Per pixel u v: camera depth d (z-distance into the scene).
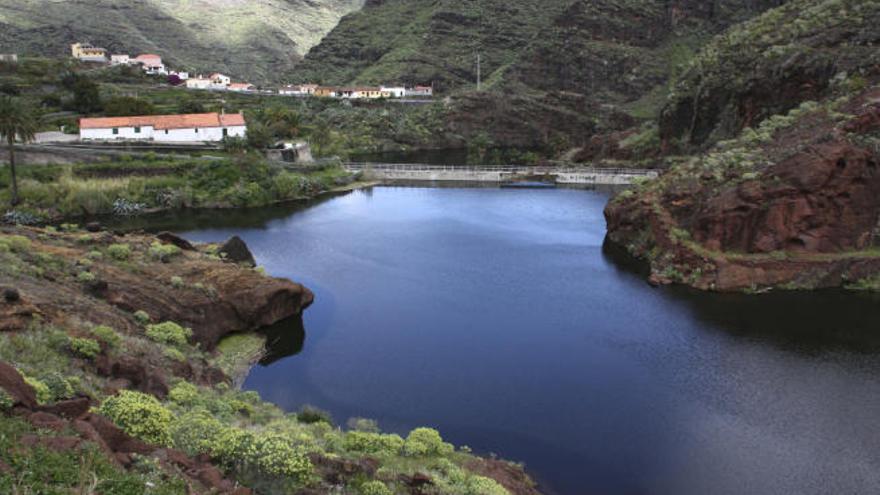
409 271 56.31
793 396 33.22
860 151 51.41
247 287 43.06
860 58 75.56
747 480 26.44
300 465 17.61
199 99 152.62
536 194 96.06
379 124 162.38
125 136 103.75
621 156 122.62
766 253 51.97
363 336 41.72
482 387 34.66
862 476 26.62
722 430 30.14
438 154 152.75
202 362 33.66
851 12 87.50
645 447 28.91
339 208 85.56
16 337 23.86
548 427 30.64
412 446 25.28
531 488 25.34
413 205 87.62
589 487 26.11
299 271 55.97
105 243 45.03
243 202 86.75
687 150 106.81
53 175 83.94
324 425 27.30
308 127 145.50
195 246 53.72
